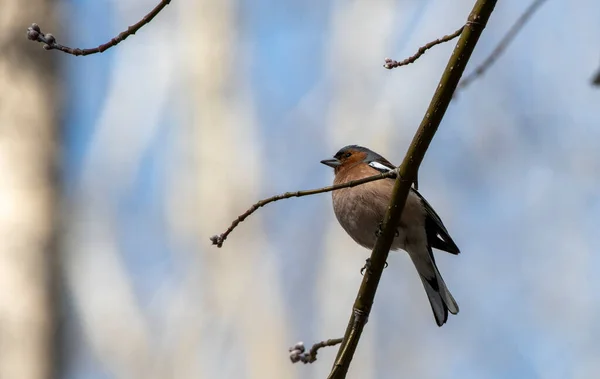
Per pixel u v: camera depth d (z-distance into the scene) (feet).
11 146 38.09
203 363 42.55
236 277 45.83
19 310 36.37
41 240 37.55
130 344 40.04
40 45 39.93
